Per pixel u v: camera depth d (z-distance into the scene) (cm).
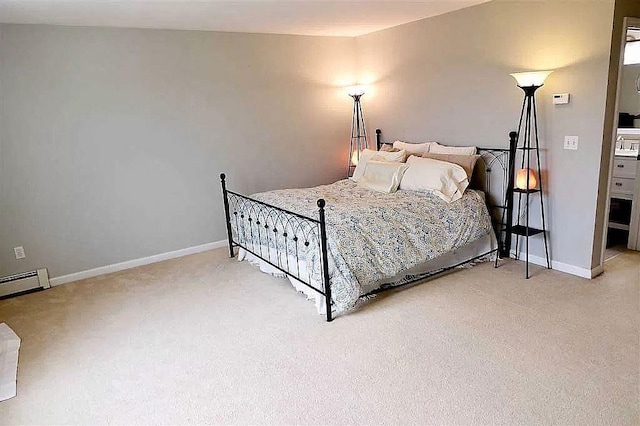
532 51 362
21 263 384
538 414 205
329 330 292
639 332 271
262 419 212
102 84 400
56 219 395
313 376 243
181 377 250
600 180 338
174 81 437
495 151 405
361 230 321
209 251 481
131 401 231
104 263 425
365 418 209
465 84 424
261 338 287
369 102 551
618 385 223
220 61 461
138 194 434
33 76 368
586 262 356
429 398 220
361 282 316
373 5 376
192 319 319
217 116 469
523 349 258
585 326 280
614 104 332
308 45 519
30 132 373
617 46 319
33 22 356
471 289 344
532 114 371
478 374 237
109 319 326
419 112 483
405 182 409
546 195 373
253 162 502
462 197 386
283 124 517
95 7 316
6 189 369
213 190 480
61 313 340
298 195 403
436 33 442
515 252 410
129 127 419
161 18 370
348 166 575
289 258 355
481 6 394
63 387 246
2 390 245
